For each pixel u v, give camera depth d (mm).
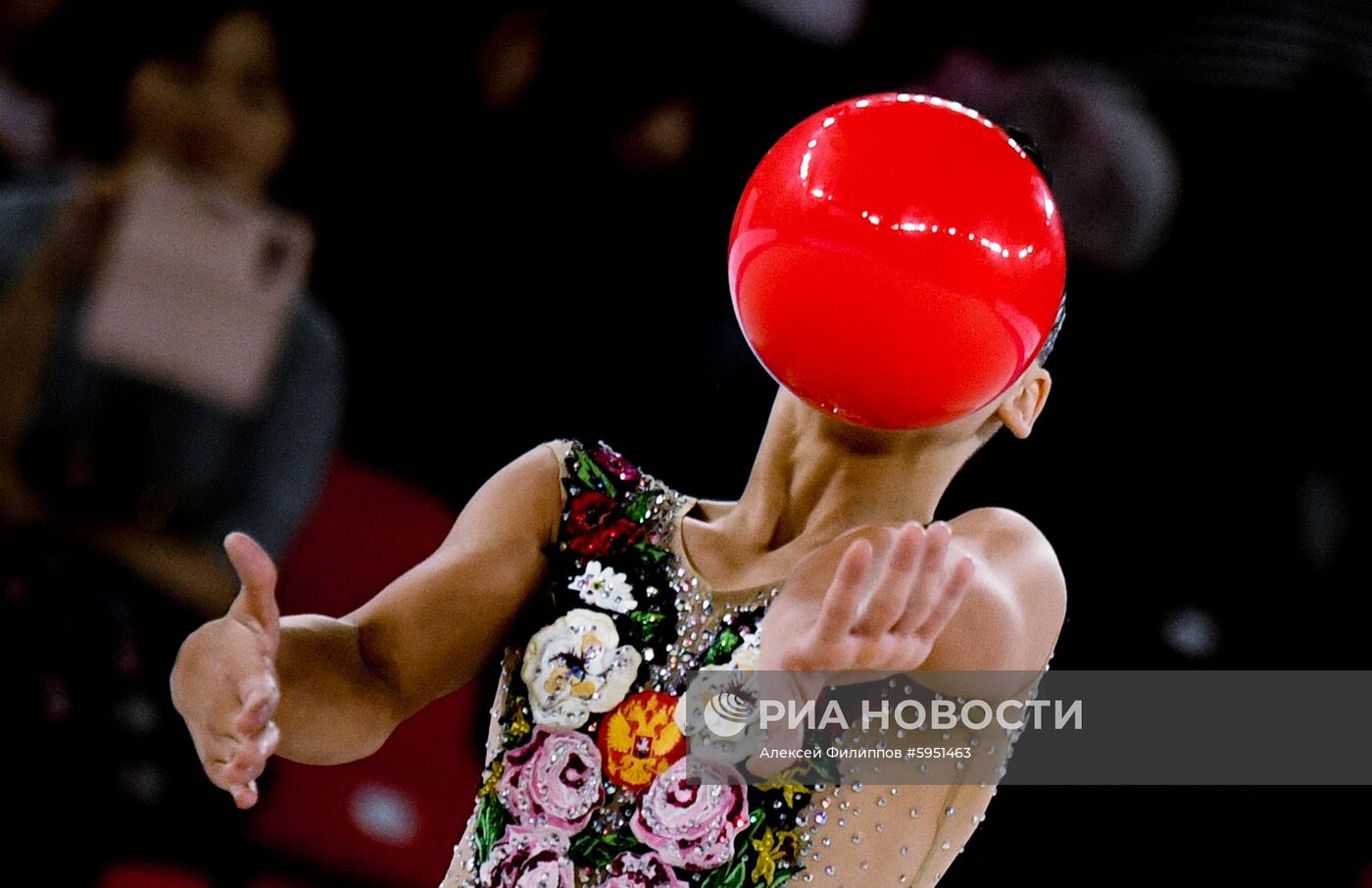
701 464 11648
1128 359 12383
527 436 11672
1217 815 11414
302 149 10945
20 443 9398
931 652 4863
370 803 10414
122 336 9688
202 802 9727
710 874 4875
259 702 4219
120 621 9492
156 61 10344
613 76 11594
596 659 5059
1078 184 12391
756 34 12133
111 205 9922
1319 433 12242
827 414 4723
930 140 4387
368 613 5242
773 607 4754
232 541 4402
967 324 4301
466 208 11500
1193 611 12031
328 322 10594
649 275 11844
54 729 9203
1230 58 12523
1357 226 12195
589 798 4949
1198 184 12508
